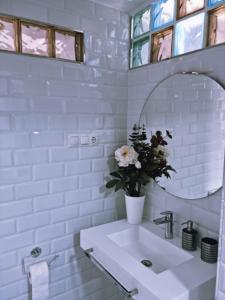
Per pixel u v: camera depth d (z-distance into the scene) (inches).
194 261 44.3
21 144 52.2
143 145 59.4
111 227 58.8
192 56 48.9
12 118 50.6
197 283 37.9
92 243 52.4
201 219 49.1
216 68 44.5
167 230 53.4
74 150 59.3
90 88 60.2
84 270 64.9
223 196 29.9
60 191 58.5
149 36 59.5
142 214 62.1
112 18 61.7
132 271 40.9
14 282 54.8
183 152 51.5
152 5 58.0
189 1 49.3
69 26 55.4
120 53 64.1
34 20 51.2
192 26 48.8
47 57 53.5
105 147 64.5
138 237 59.2
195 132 48.6
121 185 59.9
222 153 43.5
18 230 53.9
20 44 50.6
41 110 53.9
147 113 60.7
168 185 56.1
